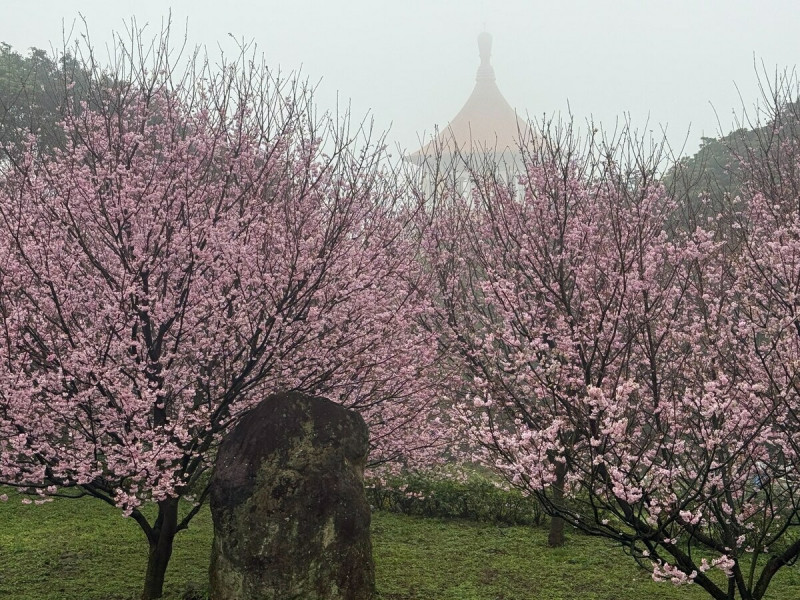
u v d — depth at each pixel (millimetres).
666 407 6777
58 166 8703
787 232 7531
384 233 9969
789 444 6941
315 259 7980
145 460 7398
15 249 8148
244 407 8820
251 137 9180
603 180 10250
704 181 13758
